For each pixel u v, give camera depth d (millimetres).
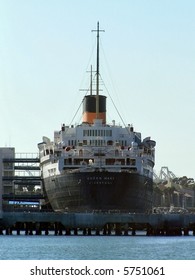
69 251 156250
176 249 161750
